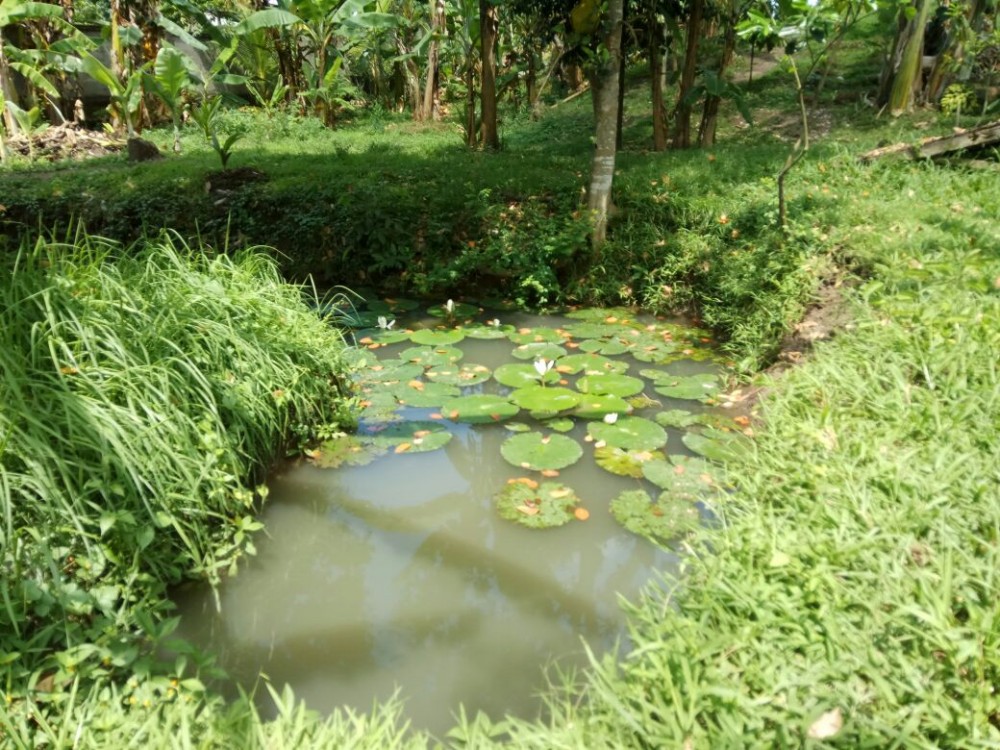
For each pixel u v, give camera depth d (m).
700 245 5.93
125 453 2.61
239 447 3.24
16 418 2.47
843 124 10.72
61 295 3.06
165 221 7.20
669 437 3.84
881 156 7.38
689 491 3.29
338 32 13.96
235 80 13.00
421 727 2.14
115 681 2.18
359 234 6.73
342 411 4.03
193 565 2.84
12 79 11.90
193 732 1.96
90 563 2.45
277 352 3.88
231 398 3.30
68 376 2.75
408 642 2.51
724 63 9.86
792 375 3.82
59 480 2.54
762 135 10.84
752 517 2.53
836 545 2.21
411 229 6.80
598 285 6.29
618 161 8.76
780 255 5.23
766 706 1.71
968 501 2.36
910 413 2.95
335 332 4.54
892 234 4.96
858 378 3.39
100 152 11.37
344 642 2.51
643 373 4.71
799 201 5.95
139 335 3.19
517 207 6.83
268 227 7.06
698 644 1.95
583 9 6.44
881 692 1.69
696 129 11.60
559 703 2.19
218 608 2.69
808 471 2.76
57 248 3.57
